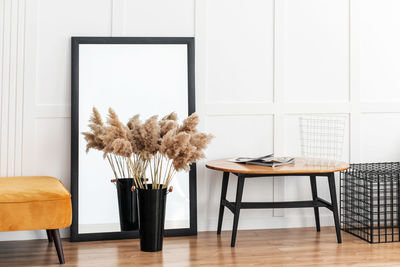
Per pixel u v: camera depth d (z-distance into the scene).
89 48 3.25
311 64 3.56
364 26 3.62
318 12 3.56
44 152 3.26
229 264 2.68
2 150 3.21
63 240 3.21
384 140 3.67
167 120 2.88
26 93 3.23
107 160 3.23
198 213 3.44
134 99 3.28
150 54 3.31
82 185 3.19
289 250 2.95
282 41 3.52
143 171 2.92
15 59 3.22
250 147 3.50
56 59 3.26
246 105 3.48
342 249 2.97
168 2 3.38
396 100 3.66
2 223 2.58
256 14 3.49
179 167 2.74
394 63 3.66
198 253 2.89
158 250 2.93
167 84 3.32
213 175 3.46
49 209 2.64
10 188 2.66
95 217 3.20
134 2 3.34
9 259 2.79
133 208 3.22
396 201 3.58
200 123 3.43
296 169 2.92
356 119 3.62
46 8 3.25
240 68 3.48
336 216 3.09
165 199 2.94
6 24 3.20
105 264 2.69
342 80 3.61
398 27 3.65
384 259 2.77
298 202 3.11
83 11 3.29
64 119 3.28
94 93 3.24
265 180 3.52
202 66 3.43
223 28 3.45
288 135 3.54
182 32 3.40
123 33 3.32
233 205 3.09
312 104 3.55
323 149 3.59
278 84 3.52
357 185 3.33
